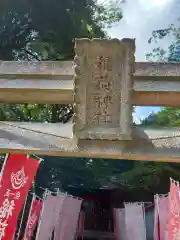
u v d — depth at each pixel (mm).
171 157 4402
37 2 10758
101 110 4281
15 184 5125
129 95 4160
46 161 13203
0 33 11250
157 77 4293
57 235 10273
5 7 10789
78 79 4168
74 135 4254
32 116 12570
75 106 4234
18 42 11547
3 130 4734
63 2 10945
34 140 4613
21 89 4352
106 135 4211
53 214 8984
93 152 4457
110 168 14109
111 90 4254
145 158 4488
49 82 4371
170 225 6027
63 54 12039
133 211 10695
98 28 12312
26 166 5191
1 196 5035
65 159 13281
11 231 5133
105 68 4219
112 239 17250
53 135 4641
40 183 13758
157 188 13391
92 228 18453
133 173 13219
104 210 18016
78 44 4082
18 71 4406
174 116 13594
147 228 14805
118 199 16828
